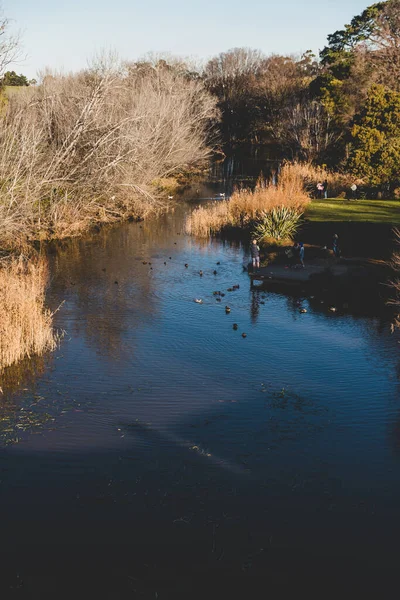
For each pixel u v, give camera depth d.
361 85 64.12
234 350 18.05
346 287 24.89
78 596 8.42
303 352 17.89
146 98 56.09
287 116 79.50
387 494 10.74
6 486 10.96
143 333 19.56
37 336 17.86
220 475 11.38
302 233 33.88
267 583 8.69
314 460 11.91
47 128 39.38
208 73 106.56
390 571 8.94
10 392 15.12
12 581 8.70
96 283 25.92
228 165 80.81
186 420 13.63
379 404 14.45
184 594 8.48
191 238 36.72
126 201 43.44
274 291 24.77
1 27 29.30
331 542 9.53
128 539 9.59
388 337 19.12
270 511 10.28
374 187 46.38
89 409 14.20
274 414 13.93
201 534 9.70
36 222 35.75
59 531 9.76
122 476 11.34
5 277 21.45
